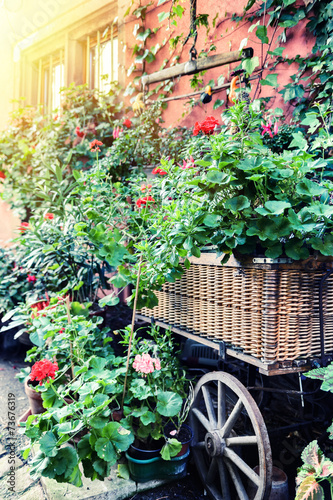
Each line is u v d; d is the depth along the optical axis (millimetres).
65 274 2799
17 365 3234
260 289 1419
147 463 1633
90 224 2275
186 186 1728
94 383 1530
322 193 1426
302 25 2811
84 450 1453
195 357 2547
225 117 1948
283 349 1396
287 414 2076
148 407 1764
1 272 3465
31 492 1700
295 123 2793
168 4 3725
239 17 3152
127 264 1979
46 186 2635
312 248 1452
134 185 2246
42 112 5715
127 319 3393
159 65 3896
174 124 3725
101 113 4242
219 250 1479
